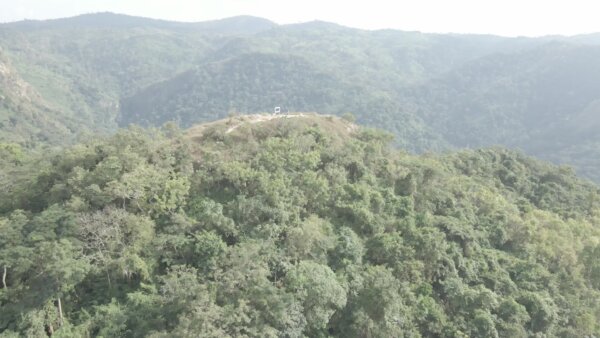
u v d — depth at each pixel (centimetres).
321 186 4994
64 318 3484
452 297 4712
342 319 4003
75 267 3356
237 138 5781
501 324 4575
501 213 6494
